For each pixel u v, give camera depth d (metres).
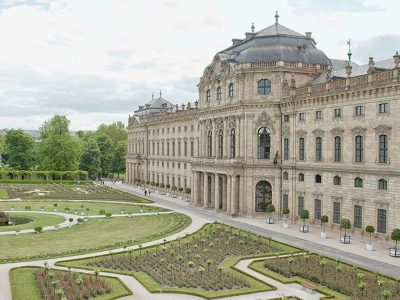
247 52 92.00
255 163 89.75
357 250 60.69
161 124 149.75
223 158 95.19
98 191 139.62
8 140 195.50
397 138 62.25
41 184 163.50
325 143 76.19
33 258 55.59
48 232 73.50
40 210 97.69
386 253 59.00
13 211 95.75
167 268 51.50
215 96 100.56
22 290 43.38
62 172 179.00
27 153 196.62
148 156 161.50
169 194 133.38
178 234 71.38
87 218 87.44
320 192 77.31
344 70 84.12
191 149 127.94
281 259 54.97
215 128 100.50
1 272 49.53
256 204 90.75
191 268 51.69
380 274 47.28
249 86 89.88
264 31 95.69
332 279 46.06
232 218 88.56
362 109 68.38
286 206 86.69
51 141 183.12
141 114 178.88
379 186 65.38
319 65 90.19
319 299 42.00
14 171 177.00
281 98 87.50
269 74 88.94
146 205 107.94
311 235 71.31
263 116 89.25
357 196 69.38
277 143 88.88
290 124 85.06
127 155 178.62
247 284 46.22
